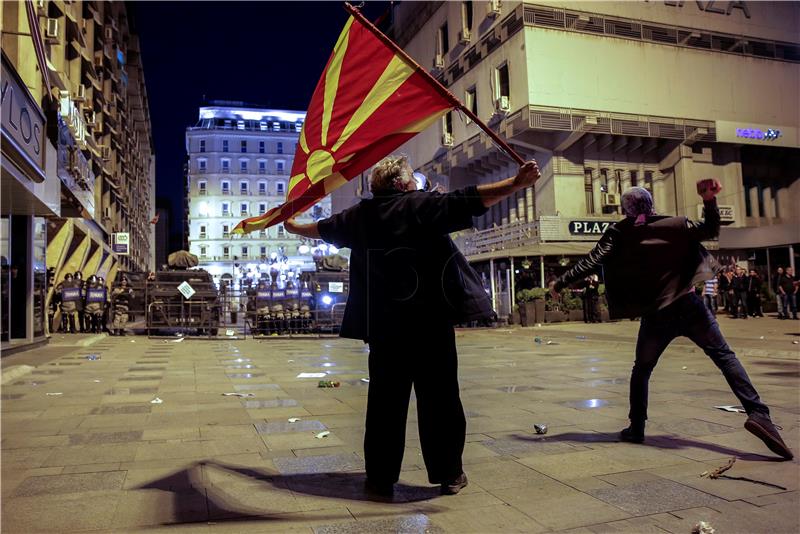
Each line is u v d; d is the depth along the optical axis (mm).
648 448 3959
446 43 32750
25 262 12320
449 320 3090
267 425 4758
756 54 29594
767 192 30734
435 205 2877
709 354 3869
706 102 28078
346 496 3020
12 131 8734
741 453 3820
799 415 4965
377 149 3242
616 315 4047
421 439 3121
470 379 7508
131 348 13078
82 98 22844
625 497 2982
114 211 36375
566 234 25047
